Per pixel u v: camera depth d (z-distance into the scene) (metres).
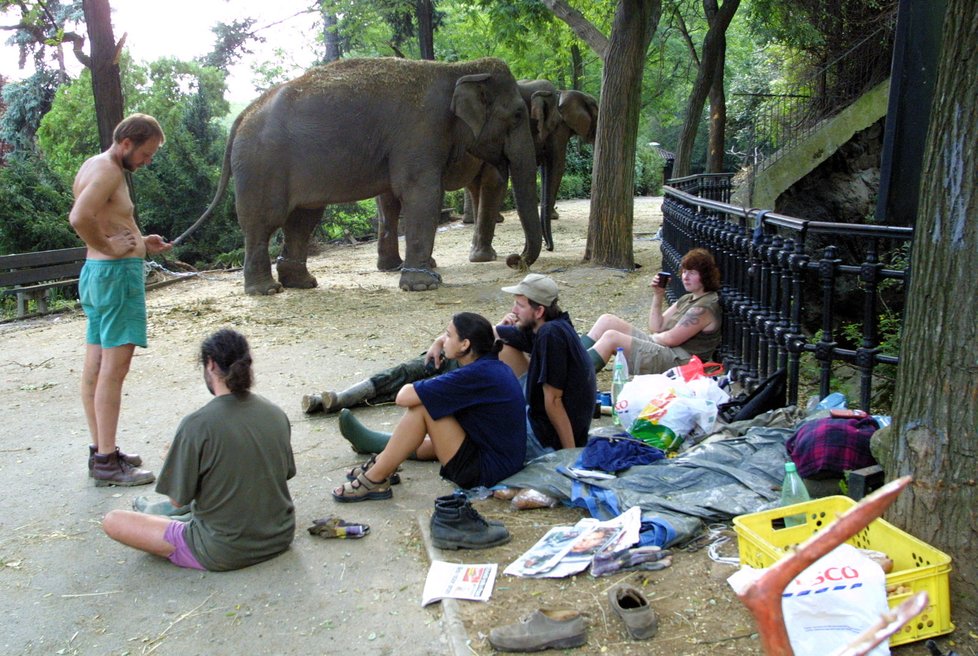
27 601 3.58
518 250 15.41
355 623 3.31
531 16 17.52
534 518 4.13
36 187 16.91
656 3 12.12
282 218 11.05
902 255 7.57
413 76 11.16
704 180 13.13
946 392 3.01
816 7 14.56
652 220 21.27
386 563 3.79
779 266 5.28
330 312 9.88
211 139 22.83
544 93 14.33
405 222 11.30
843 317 11.29
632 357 5.91
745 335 5.80
